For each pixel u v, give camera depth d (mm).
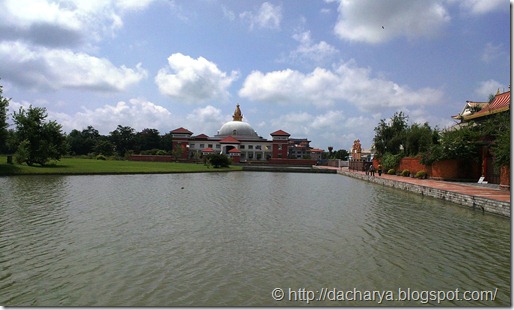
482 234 11477
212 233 11125
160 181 29547
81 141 85375
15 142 35344
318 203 18578
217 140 87312
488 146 26031
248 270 7875
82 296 6438
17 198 17438
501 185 20359
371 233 11555
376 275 7727
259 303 6293
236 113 106812
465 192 19062
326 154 122875
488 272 7988
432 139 34719
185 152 83062
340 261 8625
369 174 41562
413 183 25281
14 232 10781
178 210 15148
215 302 6281
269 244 10008
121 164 48969
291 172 55812
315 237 10922
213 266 8078
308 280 7375
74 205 15758
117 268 7844
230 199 19188
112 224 12086
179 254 8906
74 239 10109
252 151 89312
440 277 7664
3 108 31828
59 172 31859
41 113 37188
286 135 87062
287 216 14398
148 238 10367
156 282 7105
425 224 13086
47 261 8250
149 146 94125
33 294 6508
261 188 26422
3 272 7543
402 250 9609
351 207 17250
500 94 28000
